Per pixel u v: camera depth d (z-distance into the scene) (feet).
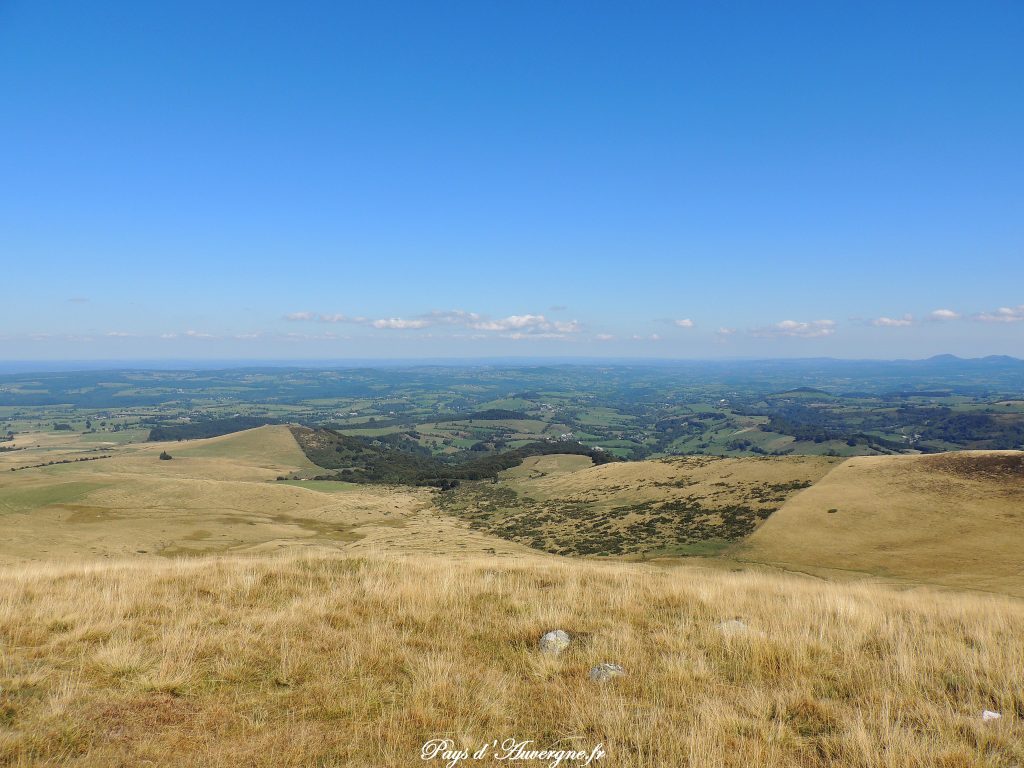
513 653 25.75
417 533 231.30
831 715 19.26
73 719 17.81
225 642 24.97
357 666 23.00
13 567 50.52
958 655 24.79
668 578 45.42
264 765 15.85
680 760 16.33
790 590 41.37
